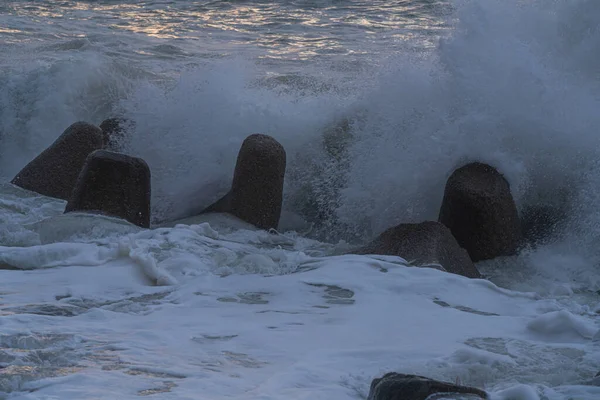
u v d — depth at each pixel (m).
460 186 36.00
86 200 37.56
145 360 19.64
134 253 30.75
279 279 29.28
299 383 18.47
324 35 88.19
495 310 26.69
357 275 29.50
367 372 19.34
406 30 89.38
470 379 19.06
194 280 28.97
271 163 39.91
